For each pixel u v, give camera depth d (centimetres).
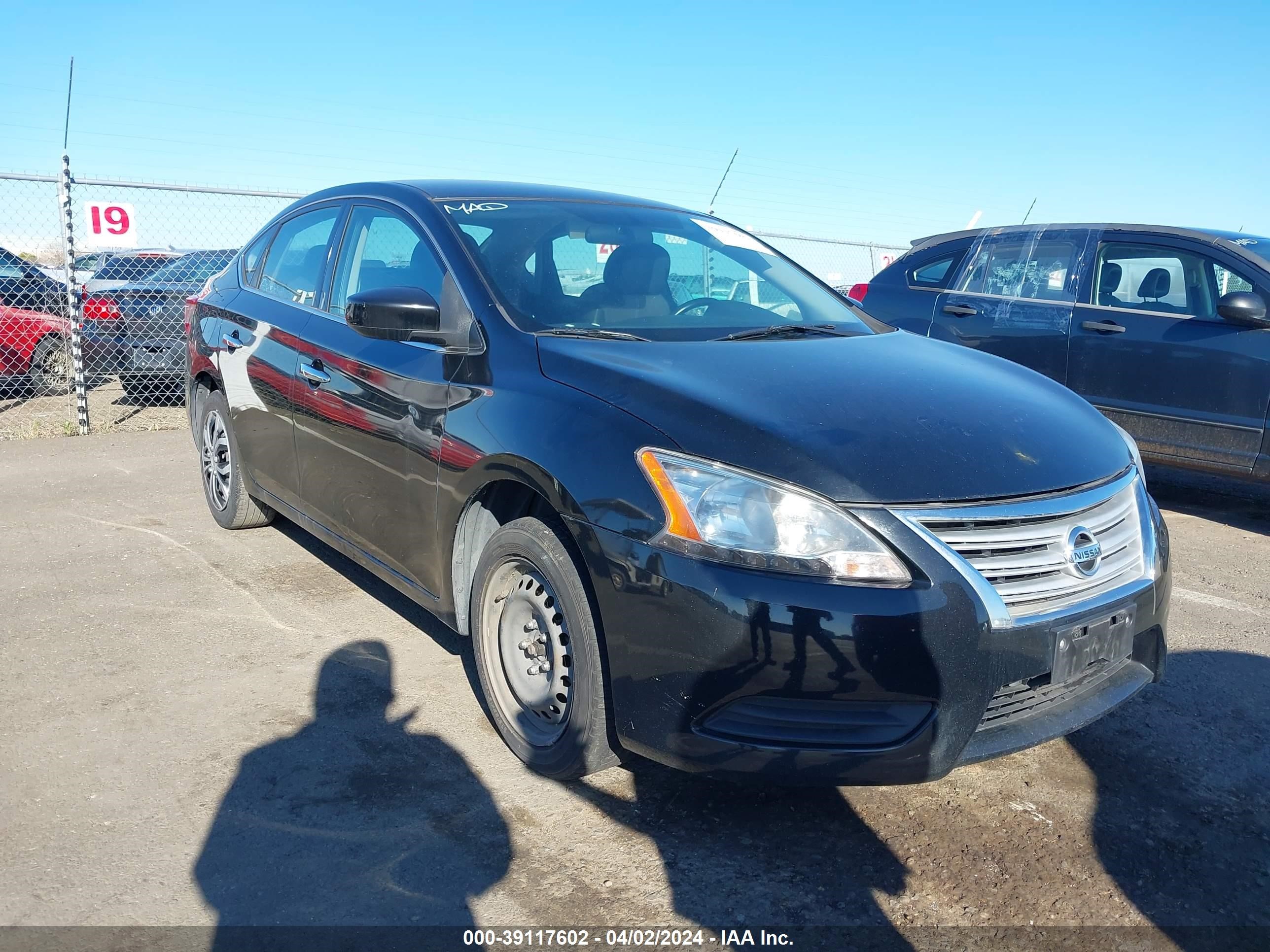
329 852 242
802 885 236
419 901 225
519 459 267
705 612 225
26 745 290
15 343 950
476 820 258
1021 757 301
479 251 330
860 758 225
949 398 274
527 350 292
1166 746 309
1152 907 231
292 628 384
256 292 457
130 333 917
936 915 226
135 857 238
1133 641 266
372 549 352
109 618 391
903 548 225
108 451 738
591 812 263
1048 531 243
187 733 300
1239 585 474
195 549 480
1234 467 568
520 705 286
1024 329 660
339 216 408
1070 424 282
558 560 258
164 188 826
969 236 722
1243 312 552
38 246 984
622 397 259
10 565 454
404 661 356
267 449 428
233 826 252
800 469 230
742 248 402
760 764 227
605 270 344
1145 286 614
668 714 234
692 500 232
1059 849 254
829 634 220
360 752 291
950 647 224
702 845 250
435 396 307
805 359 293
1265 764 300
